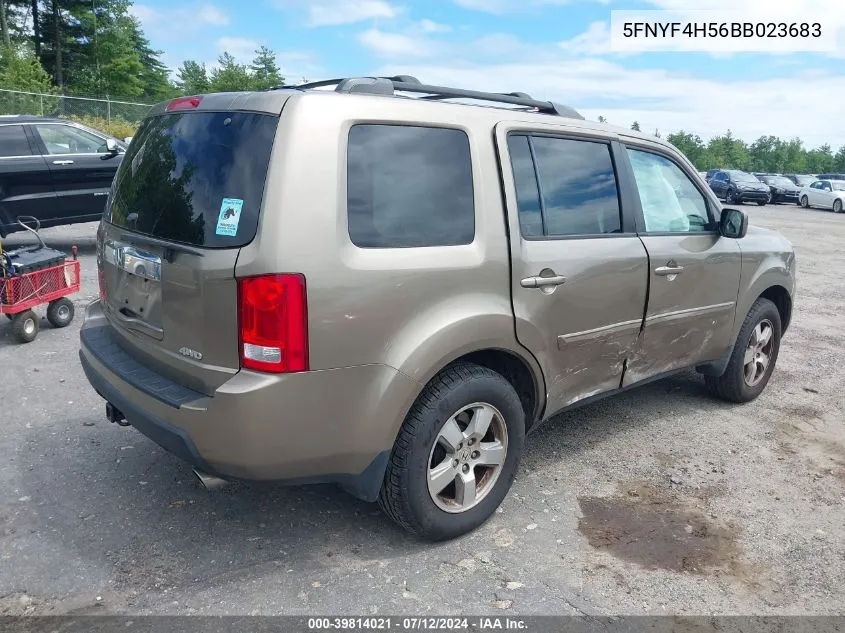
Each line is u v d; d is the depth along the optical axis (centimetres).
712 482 383
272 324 247
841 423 477
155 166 300
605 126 379
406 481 288
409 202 282
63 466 372
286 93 265
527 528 329
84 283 812
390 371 272
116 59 5250
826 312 841
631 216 380
